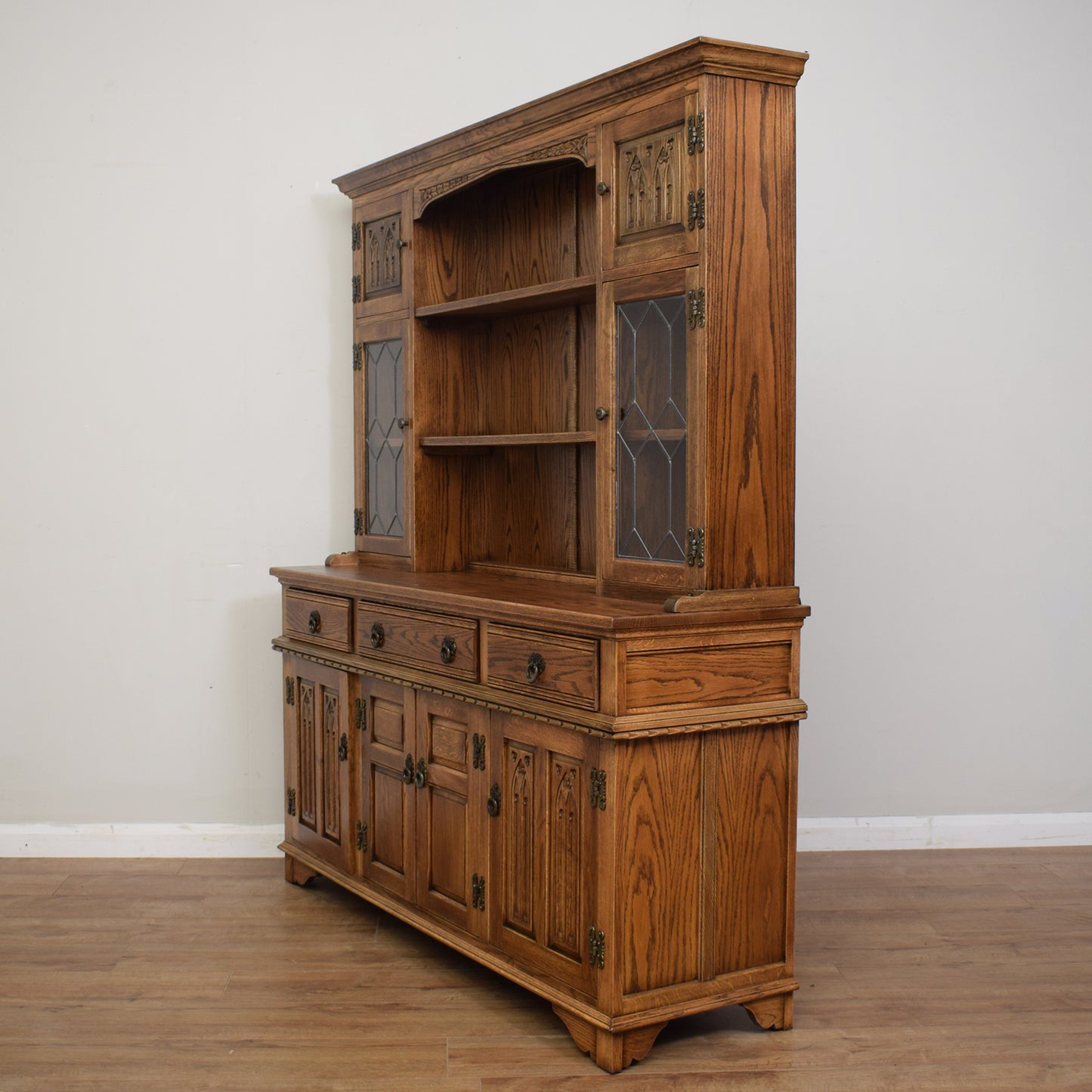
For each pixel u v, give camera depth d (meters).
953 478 4.16
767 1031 2.85
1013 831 4.21
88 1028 2.84
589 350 3.45
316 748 3.76
